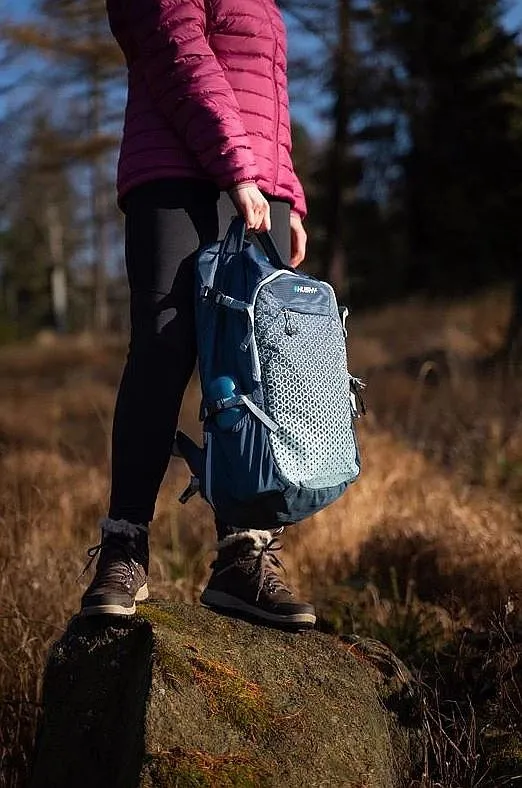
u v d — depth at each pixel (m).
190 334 2.24
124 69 12.38
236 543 2.37
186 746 1.90
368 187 21.05
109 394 11.10
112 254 36.91
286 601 2.31
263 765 1.90
